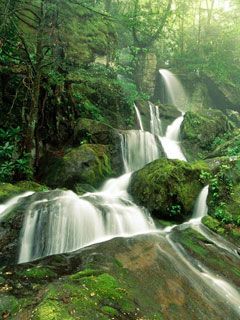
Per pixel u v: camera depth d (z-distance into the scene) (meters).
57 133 11.62
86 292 4.27
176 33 24.27
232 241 7.46
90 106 13.04
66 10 15.24
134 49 18.28
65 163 9.80
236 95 23.50
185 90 23.11
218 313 4.79
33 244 6.40
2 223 6.44
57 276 5.06
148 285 5.02
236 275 6.06
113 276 5.02
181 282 5.36
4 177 9.28
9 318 3.80
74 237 6.82
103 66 15.76
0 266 5.78
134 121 14.93
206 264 6.25
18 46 10.27
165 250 6.38
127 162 11.89
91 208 7.35
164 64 24.70
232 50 24.30
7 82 10.77
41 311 3.69
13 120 10.80
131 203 8.58
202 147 15.07
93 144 11.16
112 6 21.14
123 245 6.33
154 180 8.73
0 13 9.52
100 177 10.21
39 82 9.80
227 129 16.91
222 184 8.89
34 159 10.66
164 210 8.39
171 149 14.10
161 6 21.06
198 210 8.80
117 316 3.98
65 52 13.65
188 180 9.02
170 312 4.49
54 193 7.78
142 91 19.94
